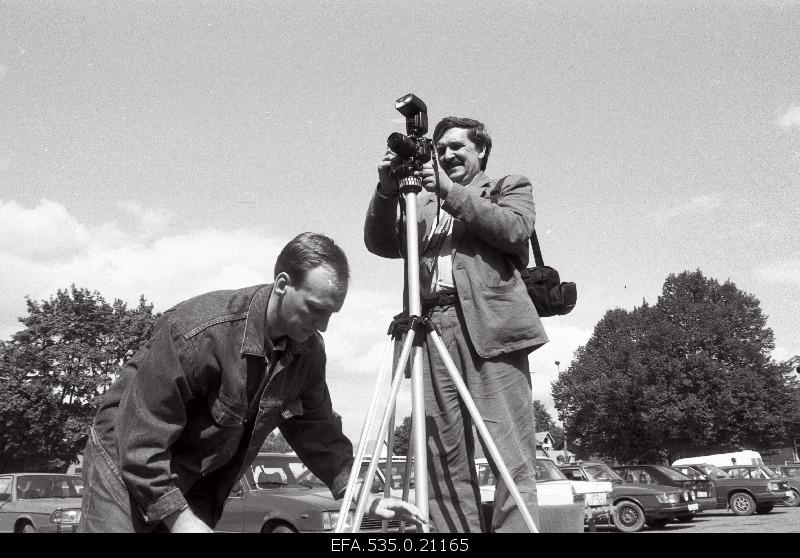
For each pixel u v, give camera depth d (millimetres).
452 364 2059
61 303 37531
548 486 8148
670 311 42625
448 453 2436
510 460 2215
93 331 37094
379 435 1991
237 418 1924
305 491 6820
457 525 2371
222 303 1934
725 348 40000
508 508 2158
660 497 14039
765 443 39375
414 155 2262
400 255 2828
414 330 2102
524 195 2564
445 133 2832
